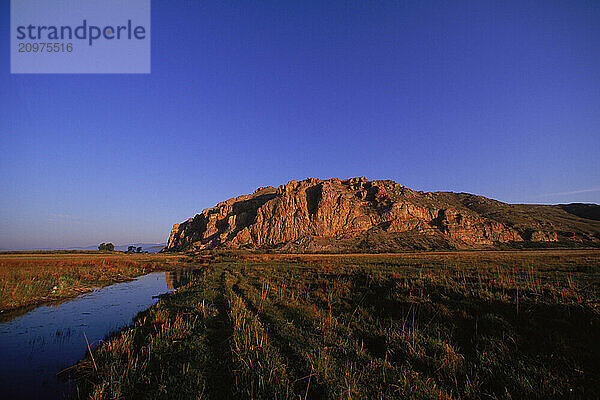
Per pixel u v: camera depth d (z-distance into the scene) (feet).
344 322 39.75
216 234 578.25
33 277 86.99
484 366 26.40
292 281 74.28
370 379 24.07
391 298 47.21
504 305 36.99
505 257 149.48
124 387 24.04
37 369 31.12
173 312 49.85
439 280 53.83
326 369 24.41
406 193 603.67
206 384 23.71
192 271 144.87
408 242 430.20
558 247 404.16
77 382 27.78
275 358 26.86
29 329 46.50
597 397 21.34
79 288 83.82
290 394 21.24
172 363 28.17
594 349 26.66
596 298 36.63
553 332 30.19
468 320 35.68
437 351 29.40
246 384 22.74
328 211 514.27
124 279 112.68
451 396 22.24
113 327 47.37
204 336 34.96
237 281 82.99
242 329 34.78
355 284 59.98
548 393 22.29
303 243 432.25
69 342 40.29
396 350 30.37
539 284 45.70
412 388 22.61
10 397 25.07
